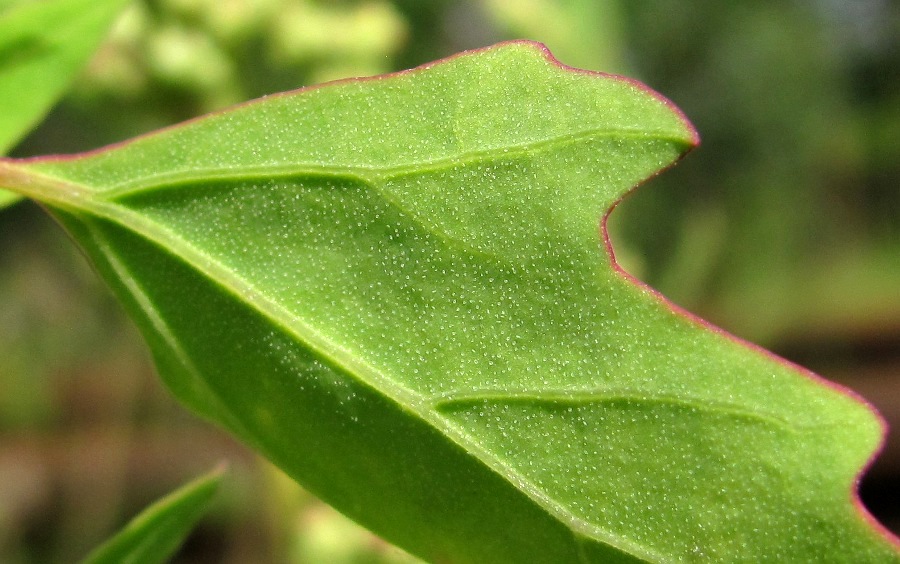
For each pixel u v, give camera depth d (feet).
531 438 0.21
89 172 0.22
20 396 0.84
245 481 0.64
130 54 0.38
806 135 1.07
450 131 0.21
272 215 0.21
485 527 0.21
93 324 0.86
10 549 0.79
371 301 0.21
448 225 0.21
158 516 0.23
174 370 0.22
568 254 0.21
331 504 0.21
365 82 0.21
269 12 0.39
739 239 0.86
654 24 1.01
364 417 0.21
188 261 0.21
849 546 0.20
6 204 0.23
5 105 0.24
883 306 1.14
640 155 0.21
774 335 0.91
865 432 0.20
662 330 0.20
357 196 0.21
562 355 0.21
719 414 0.20
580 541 0.20
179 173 0.22
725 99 1.05
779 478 0.20
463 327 0.21
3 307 0.88
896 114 1.29
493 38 0.75
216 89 0.39
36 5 0.24
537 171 0.21
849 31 1.26
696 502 0.20
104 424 0.80
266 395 0.21
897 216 1.29
